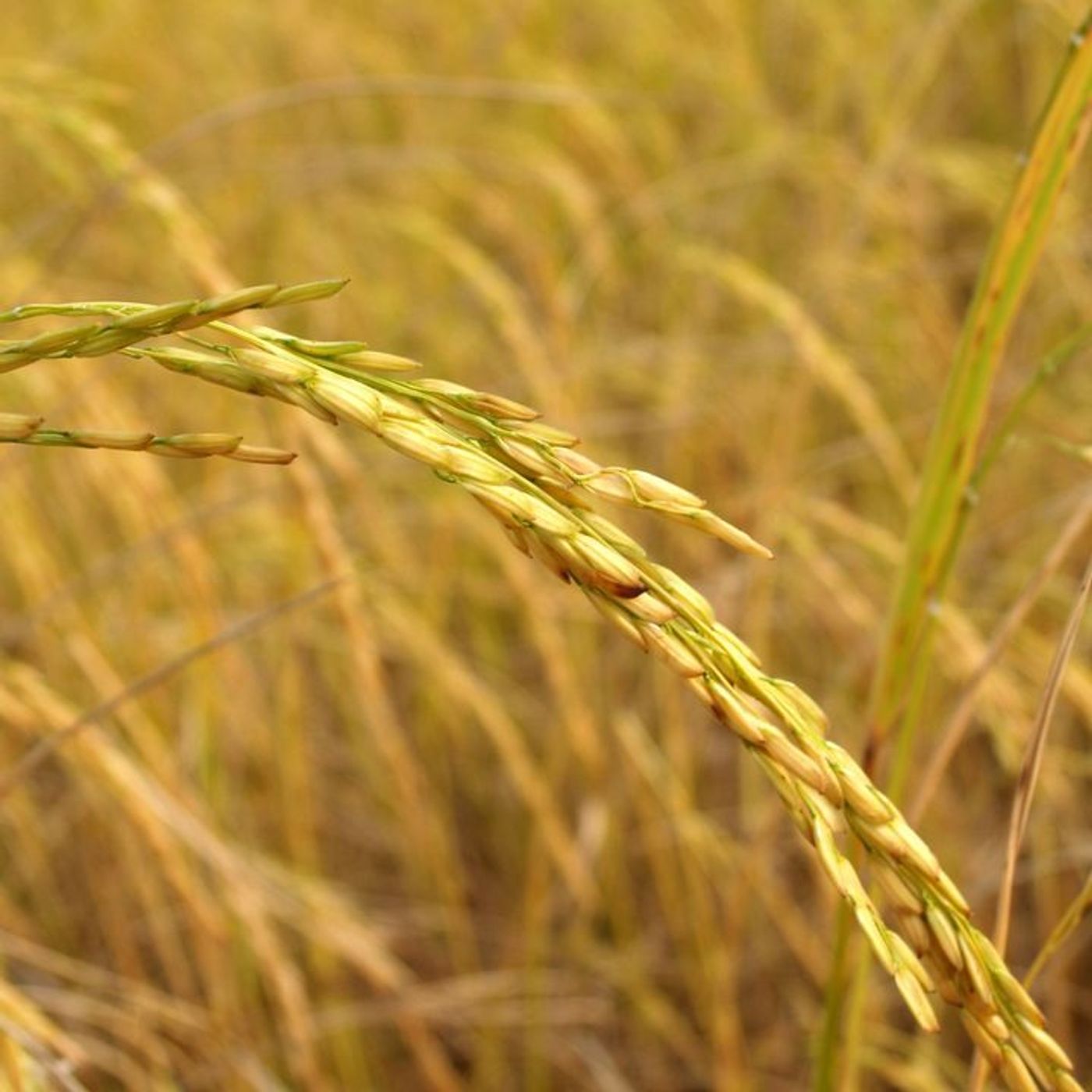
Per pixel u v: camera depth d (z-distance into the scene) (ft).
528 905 2.97
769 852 3.05
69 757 2.18
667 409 3.75
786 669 3.51
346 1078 2.72
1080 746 3.25
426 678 3.21
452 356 4.02
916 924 1.27
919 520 1.62
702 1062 3.05
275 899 2.57
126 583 3.10
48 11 5.32
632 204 4.23
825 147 4.19
